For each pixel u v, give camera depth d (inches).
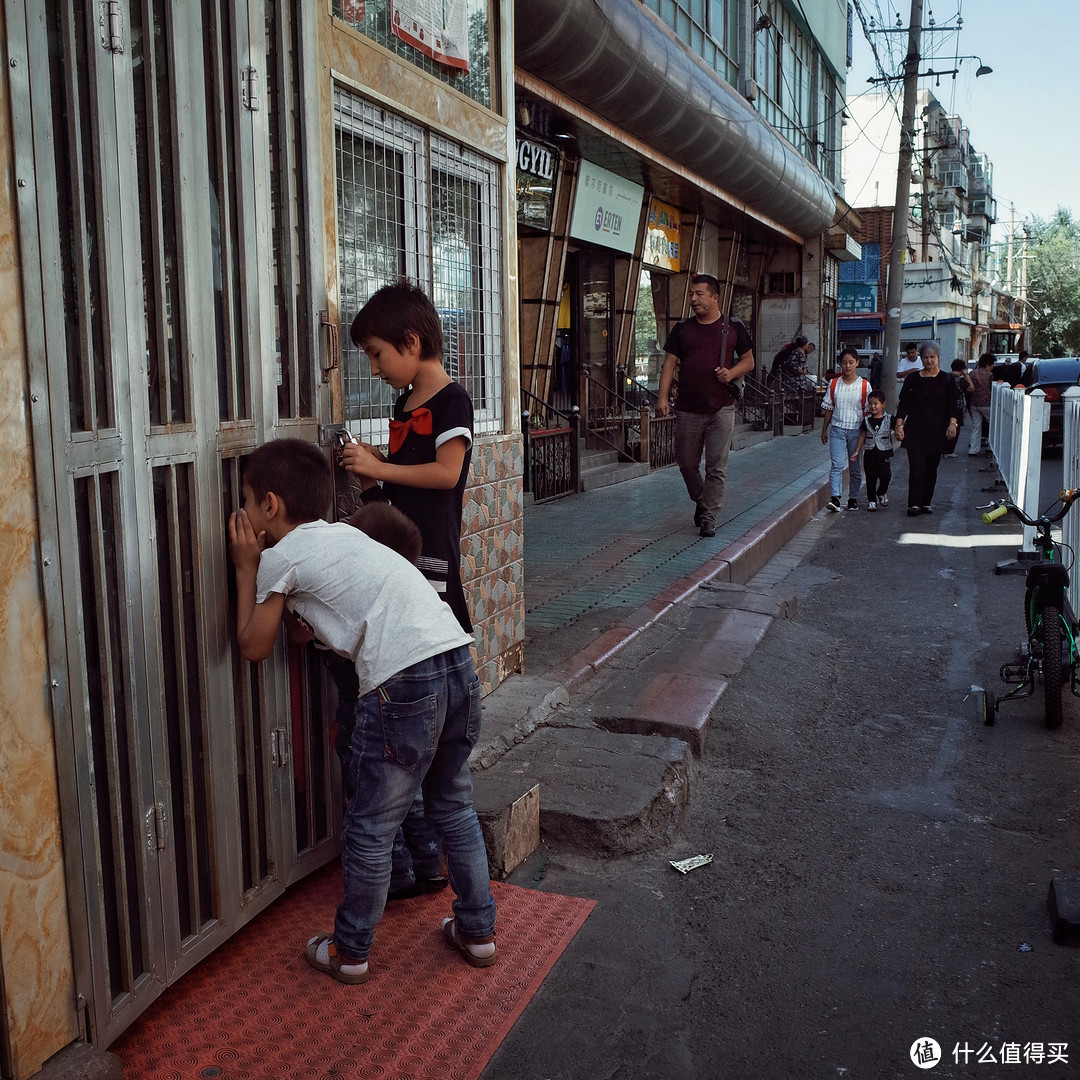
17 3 74.9
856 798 163.9
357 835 103.1
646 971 113.1
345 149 132.0
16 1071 78.8
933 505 492.4
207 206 100.0
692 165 617.6
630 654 215.0
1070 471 252.8
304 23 116.7
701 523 346.6
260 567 102.0
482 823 131.3
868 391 466.6
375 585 101.7
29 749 78.6
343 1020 100.5
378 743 100.7
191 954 101.0
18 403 76.3
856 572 341.7
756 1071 97.8
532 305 541.3
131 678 90.4
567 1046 99.7
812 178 883.4
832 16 1094.4
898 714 204.1
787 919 126.6
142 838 92.8
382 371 120.3
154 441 93.0
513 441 181.3
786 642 237.5
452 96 154.5
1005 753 183.0
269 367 112.0
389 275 143.0
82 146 83.3
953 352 1739.7
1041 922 126.0
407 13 144.3
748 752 178.4
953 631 265.1
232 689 106.0
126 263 88.4
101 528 86.0
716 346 332.5
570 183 537.6
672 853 143.9
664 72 489.4
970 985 112.4
